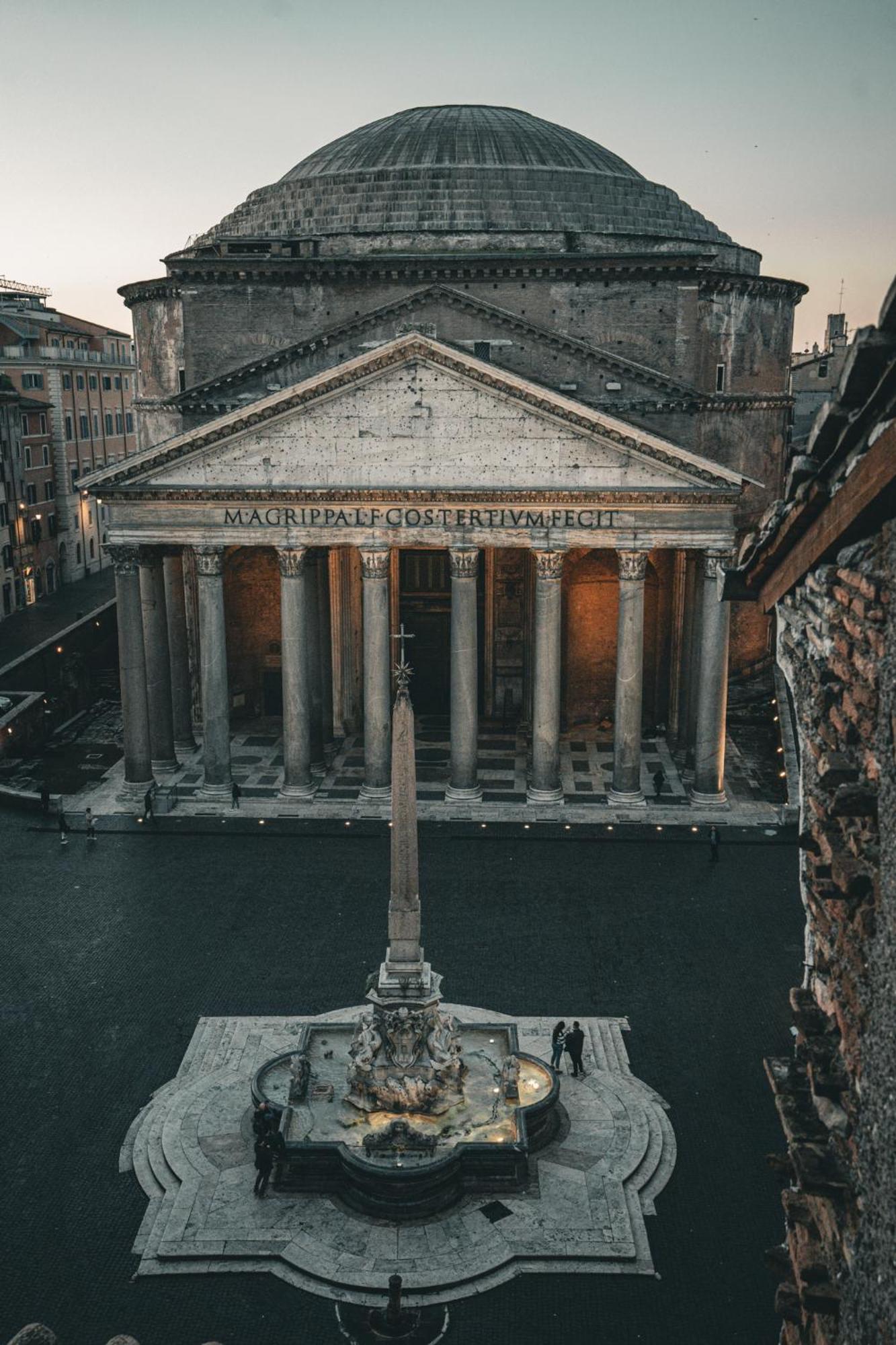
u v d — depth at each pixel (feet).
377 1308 73.46
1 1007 108.27
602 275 166.09
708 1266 76.59
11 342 313.12
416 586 185.78
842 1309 25.95
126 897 131.34
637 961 115.96
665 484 142.51
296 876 136.67
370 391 142.00
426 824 150.30
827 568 29.07
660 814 152.87
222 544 147.64
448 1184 82.94
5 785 165.48
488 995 109.19
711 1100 93.86
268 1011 106.93
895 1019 22.27
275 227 187.21
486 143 190.29
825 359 279.49
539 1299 74.08
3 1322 72.18
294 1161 84.53
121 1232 80.33
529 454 142.61
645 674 182.60
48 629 267.18
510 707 186.29
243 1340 71.15
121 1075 97.71
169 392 195.21
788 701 182.09
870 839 24.84
